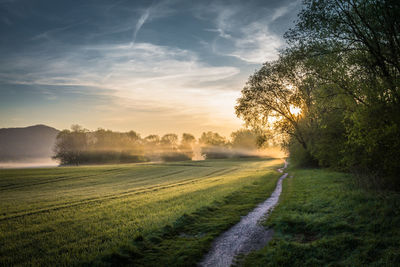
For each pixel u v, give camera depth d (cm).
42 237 865
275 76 3381
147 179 3744
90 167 6694
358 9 1325
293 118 3578
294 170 3769
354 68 1445
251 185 2131
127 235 850
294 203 1259
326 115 2169
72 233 898
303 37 1573
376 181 1300
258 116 3669
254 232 902
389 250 620
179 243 802
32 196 2111
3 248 760
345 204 1077
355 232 773
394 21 1212
